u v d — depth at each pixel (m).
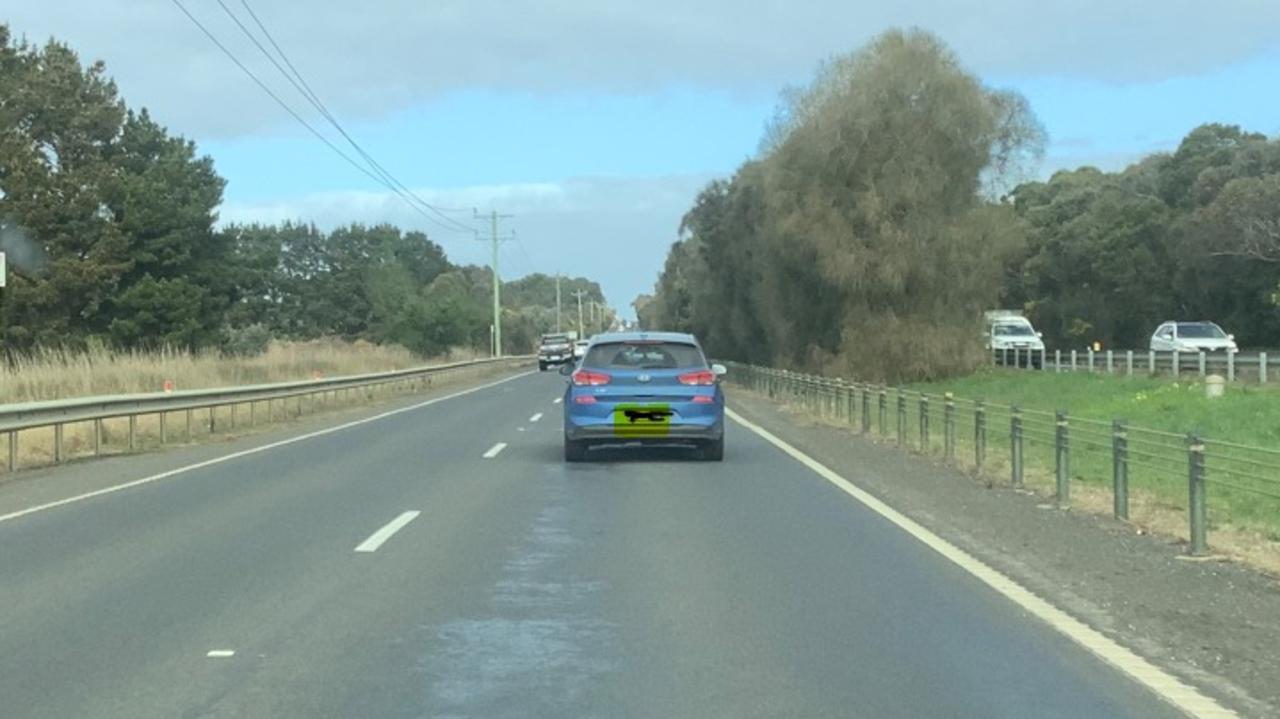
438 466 19.80
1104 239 72.62
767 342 60.31
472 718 6.65
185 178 63.44
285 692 7.15
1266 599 9.87
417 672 7.57
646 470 19.06
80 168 59.50
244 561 11.34
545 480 17.72
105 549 12.00
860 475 18.52
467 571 10.84
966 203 49.00
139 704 6.93
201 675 7.52
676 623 8.87
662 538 12.60
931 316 48.69
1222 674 7.60
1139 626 8.85
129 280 59.50
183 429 27.58
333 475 18.55
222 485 17.33
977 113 47.84
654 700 6.98
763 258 53.16
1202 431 25.59
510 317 135.25
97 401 22.12
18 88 59.66
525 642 8.32
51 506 15.16
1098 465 21.12
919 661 7.82
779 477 18.14
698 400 19.52
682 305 89.69
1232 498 16.67
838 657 7.92
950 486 17.38
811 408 34.53
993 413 27.45
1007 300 82.88
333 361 55.12
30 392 28.52
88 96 61.22
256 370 42.62
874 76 47.91
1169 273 70.94
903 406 24.09
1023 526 13.62
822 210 47.62
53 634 8.57
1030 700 6.98
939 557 11.57
